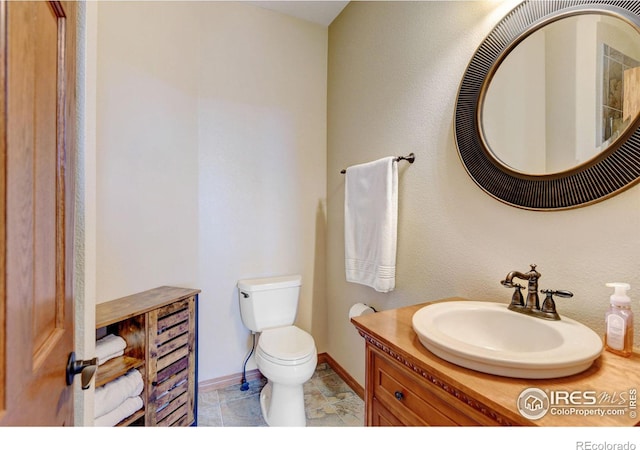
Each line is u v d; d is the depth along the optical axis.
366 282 1.66
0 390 0.37
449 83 1.30
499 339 0.94
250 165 2.08
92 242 0.78
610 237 0.82
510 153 1.05
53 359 0.53
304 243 2.28
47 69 0.52
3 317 0.38
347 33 2.08
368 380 0.98
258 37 2.10
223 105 1.99
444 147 1.32
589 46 0.86
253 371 2.10
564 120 0.91
